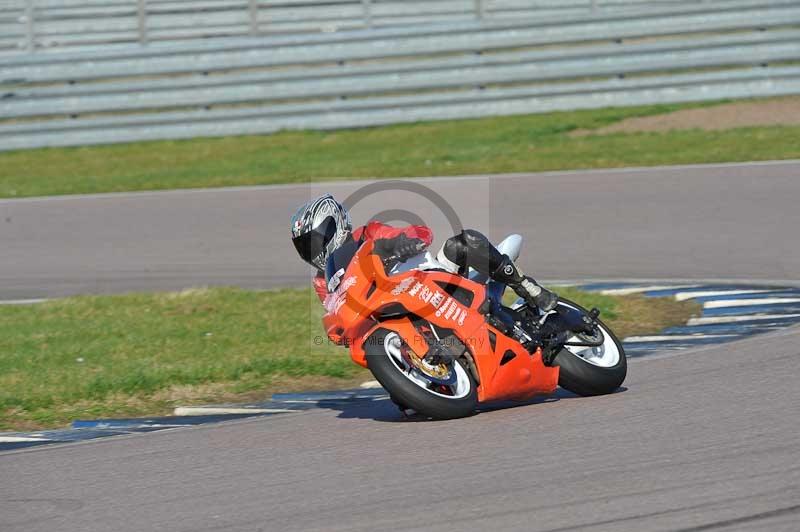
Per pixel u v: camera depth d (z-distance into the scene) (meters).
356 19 71.81
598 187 48.09
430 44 67.56
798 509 14.41
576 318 21.55
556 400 21.83
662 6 65.69
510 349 20.66
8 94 67.69
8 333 33.38
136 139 67.81
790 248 37.09
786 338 25.53
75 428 23.33
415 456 18.33
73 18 70.62
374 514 15.51
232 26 71.19
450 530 14.63
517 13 70.88
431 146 60.84
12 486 18.52
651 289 33.34
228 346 29.97
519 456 17.77
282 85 67.50
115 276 41.00
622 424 19.27
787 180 46.44
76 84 68.62
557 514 14.91
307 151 62.84
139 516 16.33
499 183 50.25
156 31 71.00
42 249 45.72
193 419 23.34
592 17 66.12
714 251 37.53
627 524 14.35
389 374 19.75
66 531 15.88
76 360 29.56
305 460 18.70
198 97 67.62
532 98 66.00
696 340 26.70
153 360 28.80
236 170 58.62
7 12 70.75
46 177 61.31
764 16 64.50
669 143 56.06
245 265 40.97
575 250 39.12
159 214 49.97
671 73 67.00
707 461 16.69
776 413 19.17
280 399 24.69
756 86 63.78
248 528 15.37
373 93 67.31
